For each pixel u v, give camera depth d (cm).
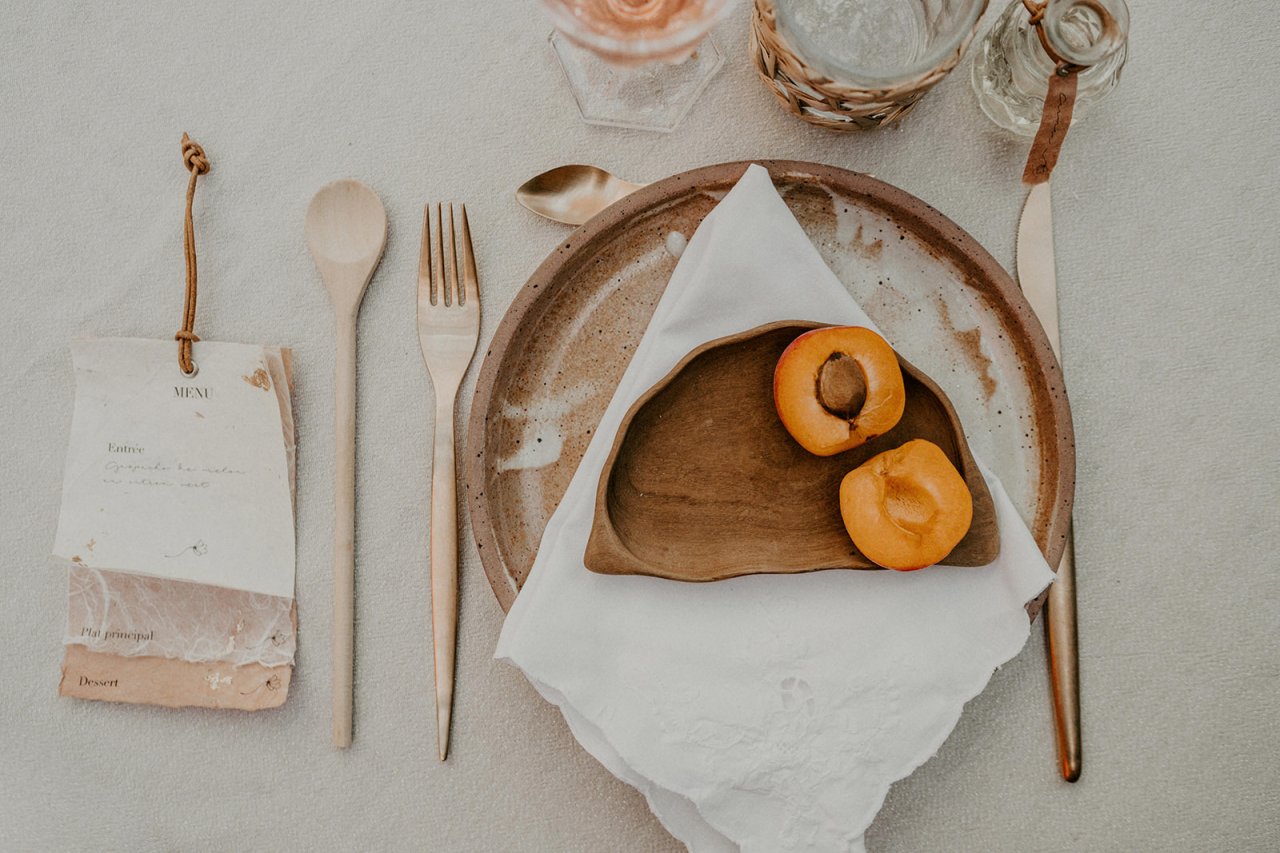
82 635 62
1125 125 61
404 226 62
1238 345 61
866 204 57
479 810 60
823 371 50
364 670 61
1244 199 61
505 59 62
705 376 54
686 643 54
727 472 55
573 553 54
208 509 61
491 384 55
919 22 55
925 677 54
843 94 52
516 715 60
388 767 61
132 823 62
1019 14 55
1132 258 61
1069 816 59
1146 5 61
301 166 63
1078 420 61
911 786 59
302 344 62
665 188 55
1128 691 60
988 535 53
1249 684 60
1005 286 55
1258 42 61
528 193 61
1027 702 59
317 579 61
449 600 59
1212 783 59
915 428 54
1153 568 60
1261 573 60
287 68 63
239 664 61
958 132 61
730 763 54
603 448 54
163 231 63
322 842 61
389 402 61
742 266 53
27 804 62
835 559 53
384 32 63
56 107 64
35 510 63
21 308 63
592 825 60
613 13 52
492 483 57
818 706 54
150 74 63
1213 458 60
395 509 61
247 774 61
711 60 61
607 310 58
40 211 64
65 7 64
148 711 62
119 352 60
